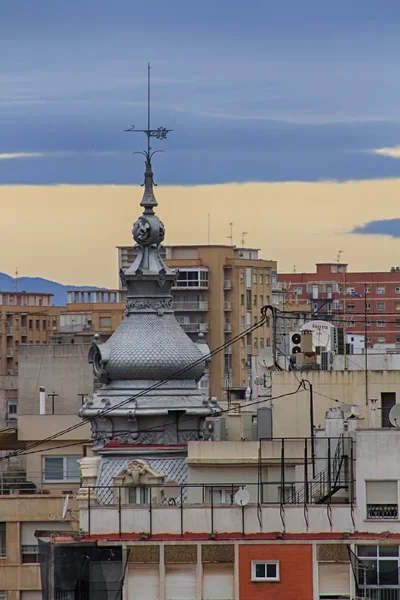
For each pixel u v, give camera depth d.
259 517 171.50
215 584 170.62
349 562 169.62
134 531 172.88
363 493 171.00
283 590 170.38
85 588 171.38
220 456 187.38
